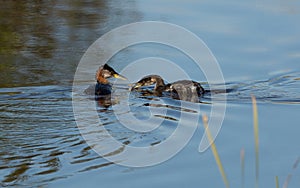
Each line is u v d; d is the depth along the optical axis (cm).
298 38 2048
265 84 1683
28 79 1695
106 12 2388
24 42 2053
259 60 1866
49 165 1092
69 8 2472
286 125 1348
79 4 2534
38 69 1788
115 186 1025
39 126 1288
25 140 1202
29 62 1852
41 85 1641
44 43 2038
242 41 2022
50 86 1631
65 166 1088
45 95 1538
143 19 2280
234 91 1623
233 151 1200
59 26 2228
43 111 1395
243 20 2247
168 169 1106
